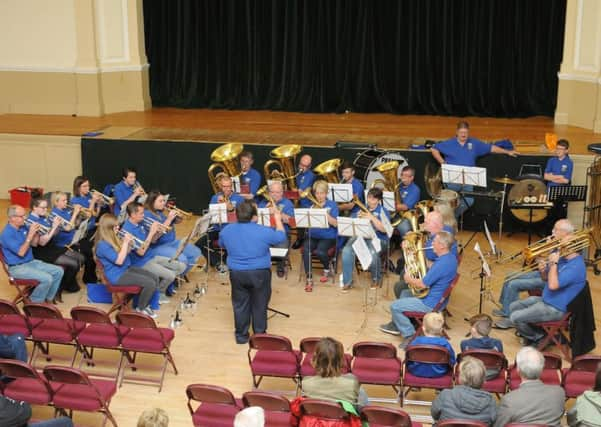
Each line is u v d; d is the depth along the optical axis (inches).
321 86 591.5
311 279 362.9
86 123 528.4
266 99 608.4
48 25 560.1
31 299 334.0
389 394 272.8
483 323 257.3
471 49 563.2
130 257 333.4
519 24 550.6
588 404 201.9
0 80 573.6
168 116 562.6
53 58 565.3
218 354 301.3
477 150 422.3
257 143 455.5
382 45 581.3
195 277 376.8
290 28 593.3
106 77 570.9
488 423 214.2
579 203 429.1
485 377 226.2
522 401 211.8
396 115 573.6
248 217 300.7
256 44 597.9
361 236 329.1
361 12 575.5
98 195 388.5
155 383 279.1
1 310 283.4
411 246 311.9
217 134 484.7
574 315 283.1
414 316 295.0
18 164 491.8
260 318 308.7
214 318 333.1
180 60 608.4
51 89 567.8
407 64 575.2
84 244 363.3
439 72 574.6
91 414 260.1
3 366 235.1
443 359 244.8
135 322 268.8
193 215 468.4
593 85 498.0
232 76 606.2
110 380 259.8
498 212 417.1
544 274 296.5
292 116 568.4
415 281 298.0
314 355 212.1
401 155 432.8
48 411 263.6
